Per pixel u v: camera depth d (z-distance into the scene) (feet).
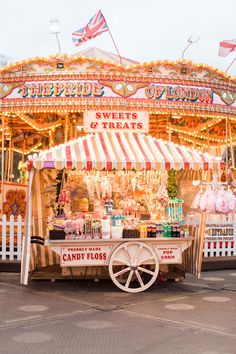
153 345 19.65
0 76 45.91
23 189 47.96
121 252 30.25
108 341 20.15
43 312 24.91
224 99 49.16
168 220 33.58
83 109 45.39
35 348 19.16
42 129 55.77
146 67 45.85
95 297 28.73
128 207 35.68
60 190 34.53
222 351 18.92
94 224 30.25
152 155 31.65
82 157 30.50
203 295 29.76
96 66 45.24
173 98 46.47
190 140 65.00
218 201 31.37
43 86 45.29
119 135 34.99
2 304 26.58
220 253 42.29
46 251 35.37
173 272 34.83
